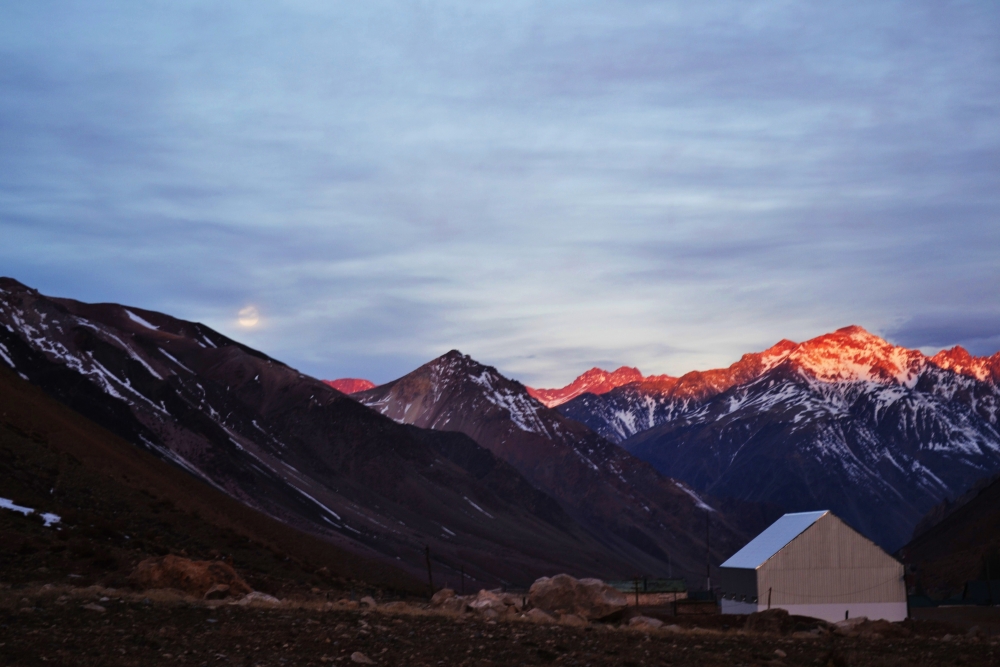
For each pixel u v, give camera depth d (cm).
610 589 4453
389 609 3559
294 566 7756
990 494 17062
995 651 3466
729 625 5259
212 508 10112
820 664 2919
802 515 7338
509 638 2809
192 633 2361
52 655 1950
